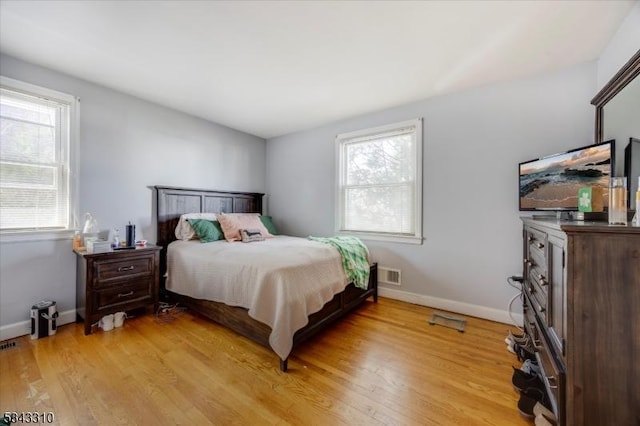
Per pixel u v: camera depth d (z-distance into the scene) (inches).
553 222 52.7
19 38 75.6
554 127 89.8
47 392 60.1
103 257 90.4
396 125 122.8
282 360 68.6
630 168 60.8
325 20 67.7
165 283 115.9
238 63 88.4
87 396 59.1
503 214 99.0
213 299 91.4
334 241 113.2
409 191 121.6
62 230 94.3
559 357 46.4
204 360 73.7
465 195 106.3
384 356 76.6
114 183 108.0
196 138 137.6
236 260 86.8
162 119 123.7
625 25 66.2
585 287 41.1
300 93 110.3
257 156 170.7
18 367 69.2
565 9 62.7
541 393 56.0
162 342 83.4
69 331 89.8
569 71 87.4
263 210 174.2
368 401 58.7
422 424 52.5
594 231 40.4
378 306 115.7
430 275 114.7
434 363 73.1
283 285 72.5
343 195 142.5
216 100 118.0
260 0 61.2
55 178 94.7
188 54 83.4
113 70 93.0
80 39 76.0
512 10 63.6
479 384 64.4
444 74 94.1
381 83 101.2
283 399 59.1
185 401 58.1
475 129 104.0
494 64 87.4
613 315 39.9
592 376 40.9
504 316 98.8
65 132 96.6
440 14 65.2
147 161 118.6
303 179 158.2
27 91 87.2
